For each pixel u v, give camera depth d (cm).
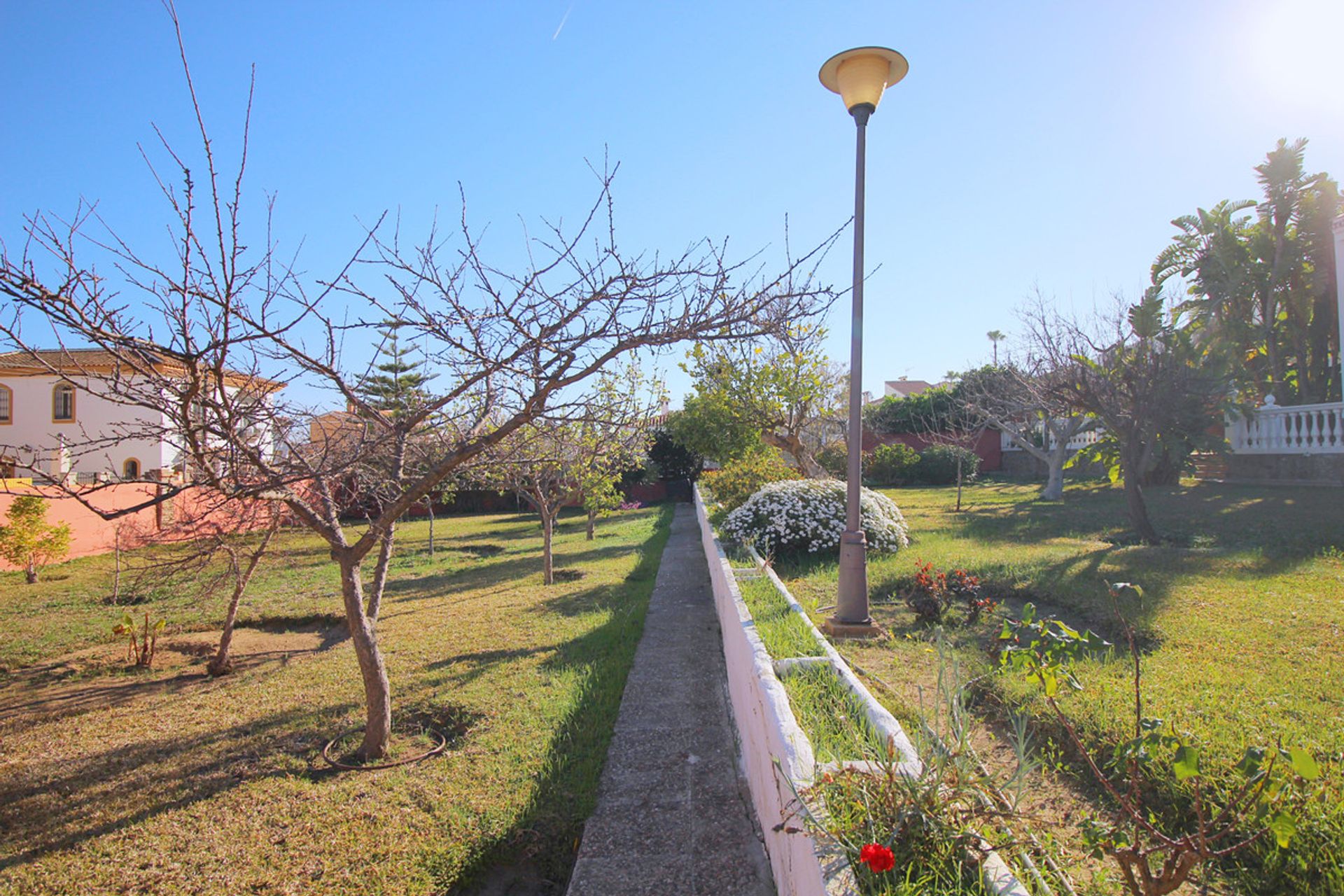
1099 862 287
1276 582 688
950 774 246
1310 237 1602
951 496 2070
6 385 2648
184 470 486
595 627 852
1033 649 273
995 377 2272
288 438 462
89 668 794
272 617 1009
